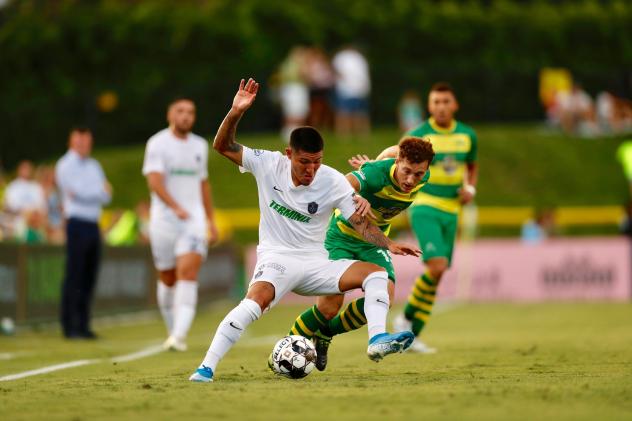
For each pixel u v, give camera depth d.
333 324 31.25
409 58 133.50
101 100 120.88
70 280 50.84
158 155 44.22
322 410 22.31
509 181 117.50
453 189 41.94
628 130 132.50
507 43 135.50
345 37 130.50
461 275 89.44
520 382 27.62
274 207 29.05
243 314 28.34
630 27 138.38
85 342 48.69
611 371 30.86
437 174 41.72
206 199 45.66
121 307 66.25
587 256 88.38
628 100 133.62
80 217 50.78
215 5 126.94
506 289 89.00
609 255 88.25
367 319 28.66
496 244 89.38
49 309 58.97
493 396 24.36
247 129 122.38
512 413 21.61
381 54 132.38
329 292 29.31
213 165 117.12
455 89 129.75
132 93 121.44
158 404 23.59
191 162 44.69
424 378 29.38
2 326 53.12
